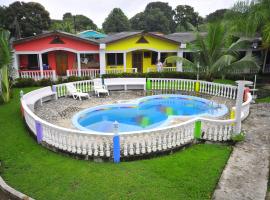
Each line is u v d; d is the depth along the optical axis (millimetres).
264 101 15500
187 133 8281
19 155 7797
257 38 23531
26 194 5789
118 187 6039
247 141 8969
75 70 23141
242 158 7598
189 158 7566
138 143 7332
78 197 5672
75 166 7074
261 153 7961
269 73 26938
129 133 7191
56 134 7758
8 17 43719
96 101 15500
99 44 22734
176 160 7422
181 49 25094
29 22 45219
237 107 8555
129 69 24422
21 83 19375
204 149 8297
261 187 6062
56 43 22469
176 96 17047
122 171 6777
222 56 18000
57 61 25344
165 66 26328
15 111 12891
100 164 7199
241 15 21609
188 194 5758
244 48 25094
